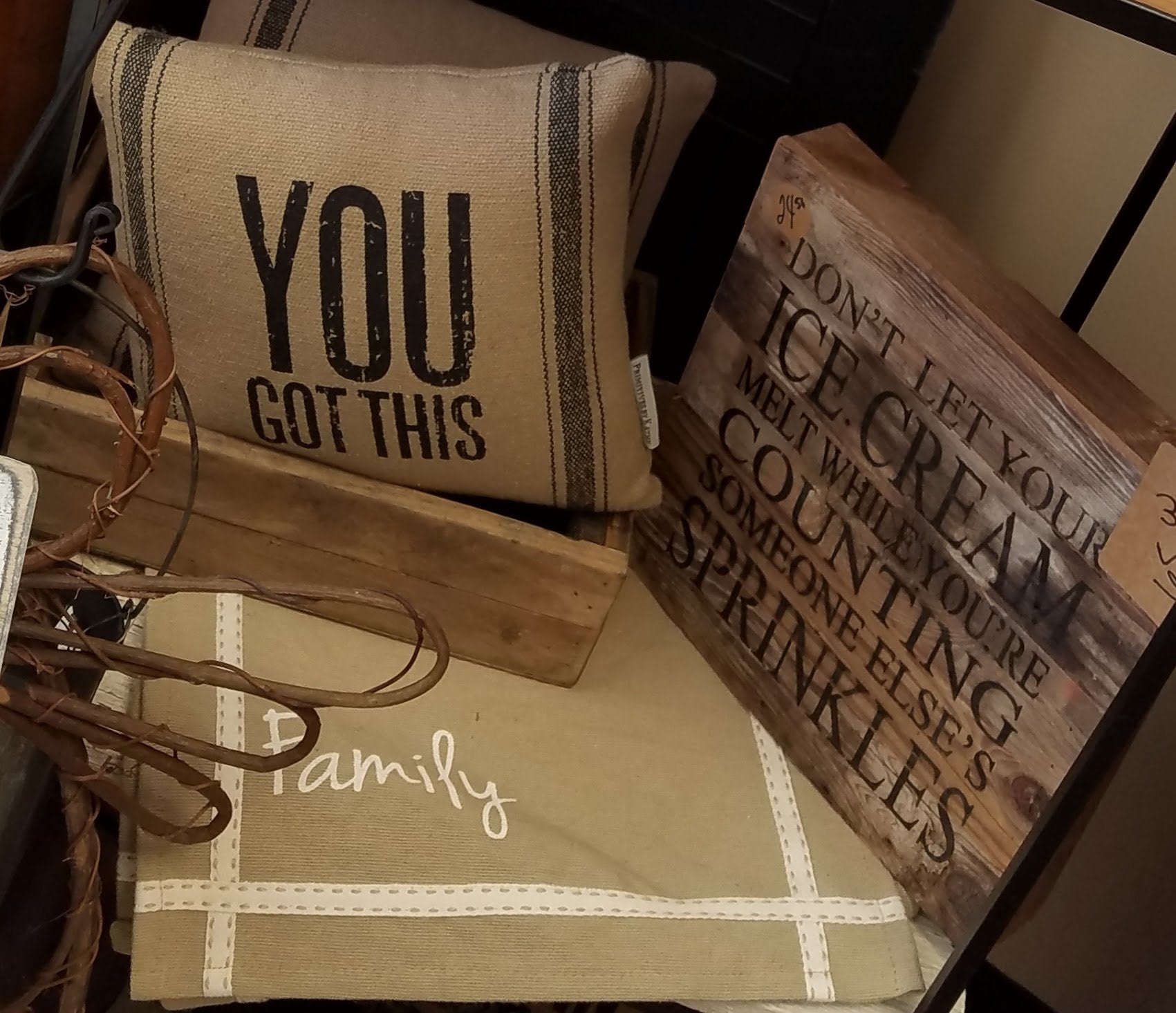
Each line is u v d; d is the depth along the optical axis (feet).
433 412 2.54
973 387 2.30
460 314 2.41
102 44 2.22
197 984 2.23
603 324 2.50
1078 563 2.18
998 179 3.39
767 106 3.23
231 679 1.79
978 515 2.35
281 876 2.35
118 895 2.36
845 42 3.07
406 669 1.87
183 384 2.56
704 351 2.94
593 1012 3.12
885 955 2.55
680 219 3.52
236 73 2.33
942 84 3.42
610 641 3.05
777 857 2.67
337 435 2.58
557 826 2.57
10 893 2.22
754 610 2.94
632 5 3.21
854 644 2.69
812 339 2.63
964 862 2.53
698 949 2.47
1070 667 2.23
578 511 2.88
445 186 2.32
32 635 1.74
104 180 3.05
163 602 2.73
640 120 2.48
